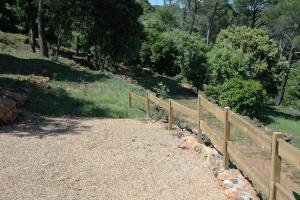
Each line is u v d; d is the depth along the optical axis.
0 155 9.23
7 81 17.53
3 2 37.78
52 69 23.33
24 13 33.81
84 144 10.41
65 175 8.11
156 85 37.28
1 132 11.41
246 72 32.44
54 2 31.28
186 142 10.48
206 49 38.47
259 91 29.12
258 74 40.38
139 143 10.66
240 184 7.38
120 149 10.04
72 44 44.22
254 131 6.45
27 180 7.80
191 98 33.28
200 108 9.90
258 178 6.46
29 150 9.71
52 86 18.75
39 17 30.50
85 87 19.84
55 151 9.70
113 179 7.98
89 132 11.88
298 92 54.00
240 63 32.16
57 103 15.95
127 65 47.97
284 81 47.47
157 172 8.41
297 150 5.06
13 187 7.45
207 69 33.50
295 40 47.69
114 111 15.74
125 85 22.30
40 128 12.16
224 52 32.38
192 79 36.38
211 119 20.36
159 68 50.00
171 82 42.00
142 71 45.41
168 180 7.96
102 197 7.14
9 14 39.94
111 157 9.34
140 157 9.38
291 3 49.19
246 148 15.88
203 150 9.42
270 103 46.12
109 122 13.79
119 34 33.75
